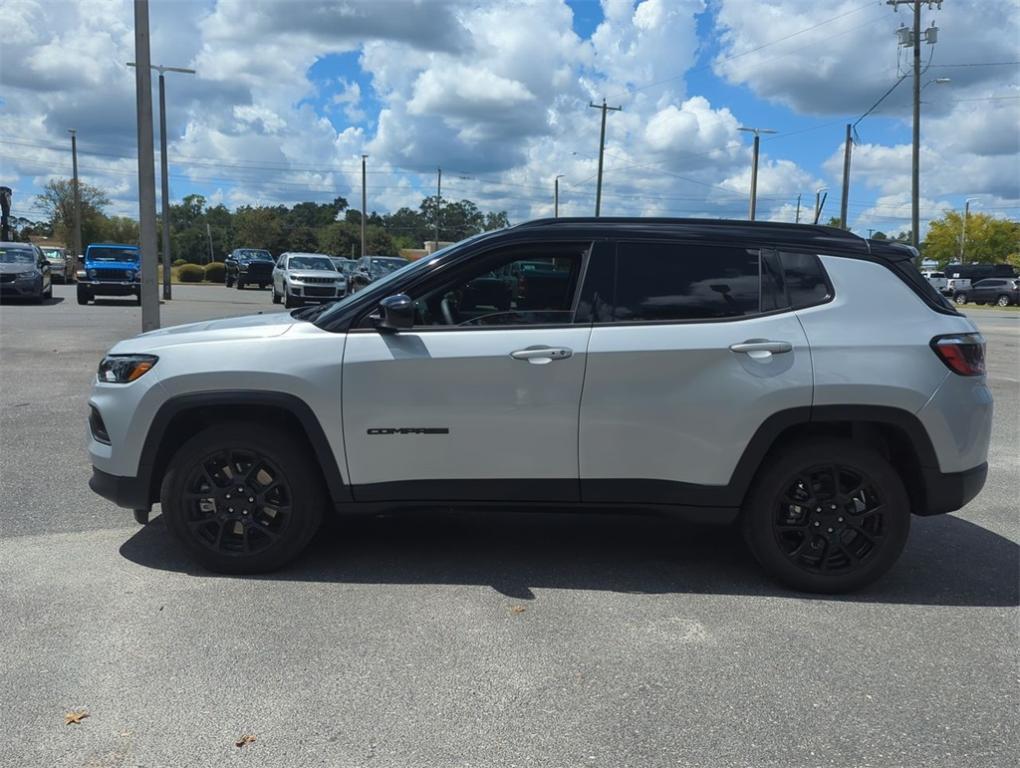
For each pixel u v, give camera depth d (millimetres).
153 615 3926
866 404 4203
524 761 2846
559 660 3566
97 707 3121
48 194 80062
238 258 39688
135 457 4414
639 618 4020
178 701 3174
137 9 12109
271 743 2920
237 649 3602
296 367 4285
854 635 3879
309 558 4762
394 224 109375
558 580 4508
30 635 3688
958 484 4309
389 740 2953
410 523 5480
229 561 4438
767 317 4289
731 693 3324
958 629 3963
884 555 4301
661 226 4438
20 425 8023
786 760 2881
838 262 4367
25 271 23922
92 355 13000
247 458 4414
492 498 4379
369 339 4320
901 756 2916
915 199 35906
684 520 4402
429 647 3660
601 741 2975
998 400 11281
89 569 4488
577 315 4320
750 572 4695
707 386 4230
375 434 4309
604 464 4305
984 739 3029
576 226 4418
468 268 4379
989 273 54094
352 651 3605
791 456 4297
